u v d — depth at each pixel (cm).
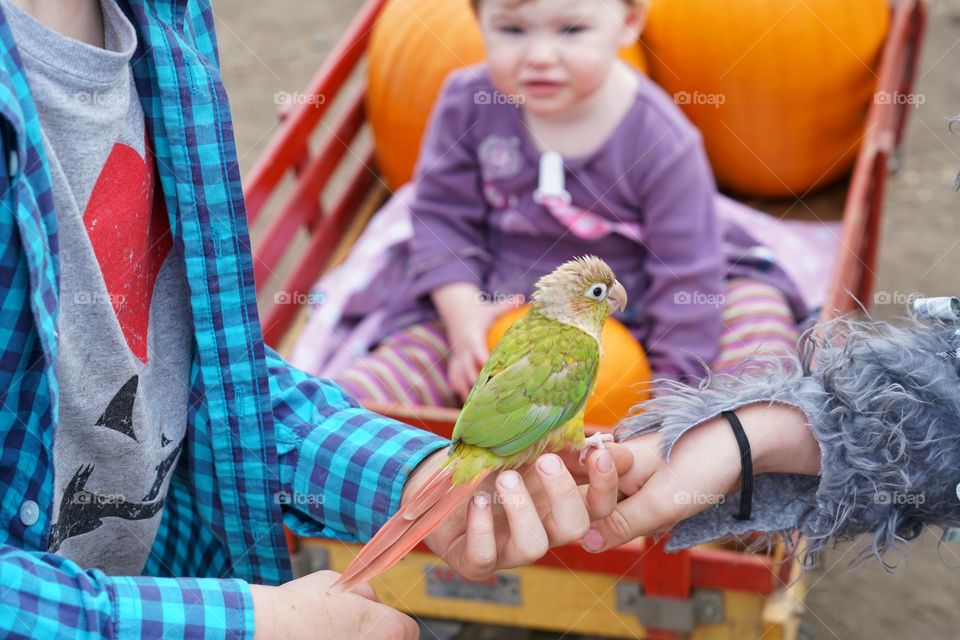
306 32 634
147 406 141
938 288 433
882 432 138
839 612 315
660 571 225
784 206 382
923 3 393
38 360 115
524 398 147
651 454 150
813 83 351
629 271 292
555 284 158
